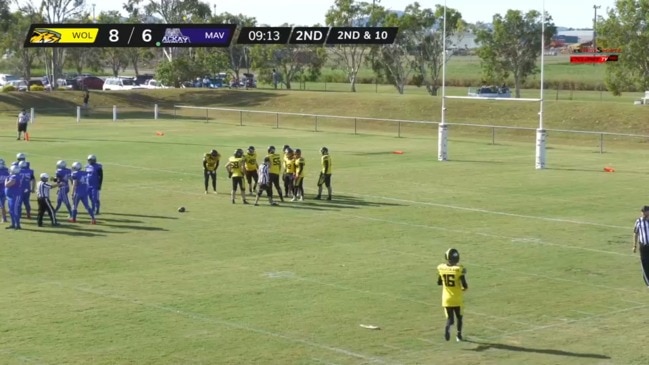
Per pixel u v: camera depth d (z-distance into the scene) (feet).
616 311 70.23
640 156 175.83
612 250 92.07
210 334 63.41
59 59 351.46
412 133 225.15
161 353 59.21
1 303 71.20
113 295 73.82
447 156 168.96
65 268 83.46
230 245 93.76
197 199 122.52
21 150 174.70
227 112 272.92
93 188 106.42
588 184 137.08
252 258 87.71
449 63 474.08
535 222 106.83
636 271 83.41
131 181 137.59
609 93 323.57
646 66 255.50
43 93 290.35
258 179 123.44
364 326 65.41
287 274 81.20
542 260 87.51
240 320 66.85
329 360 58.18
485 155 175.42
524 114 238.48
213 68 327.06
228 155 168.66
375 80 373.61
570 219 108.88
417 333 64.03
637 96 309.42
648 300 73.51
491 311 69.82
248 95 291.79
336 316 67.97
